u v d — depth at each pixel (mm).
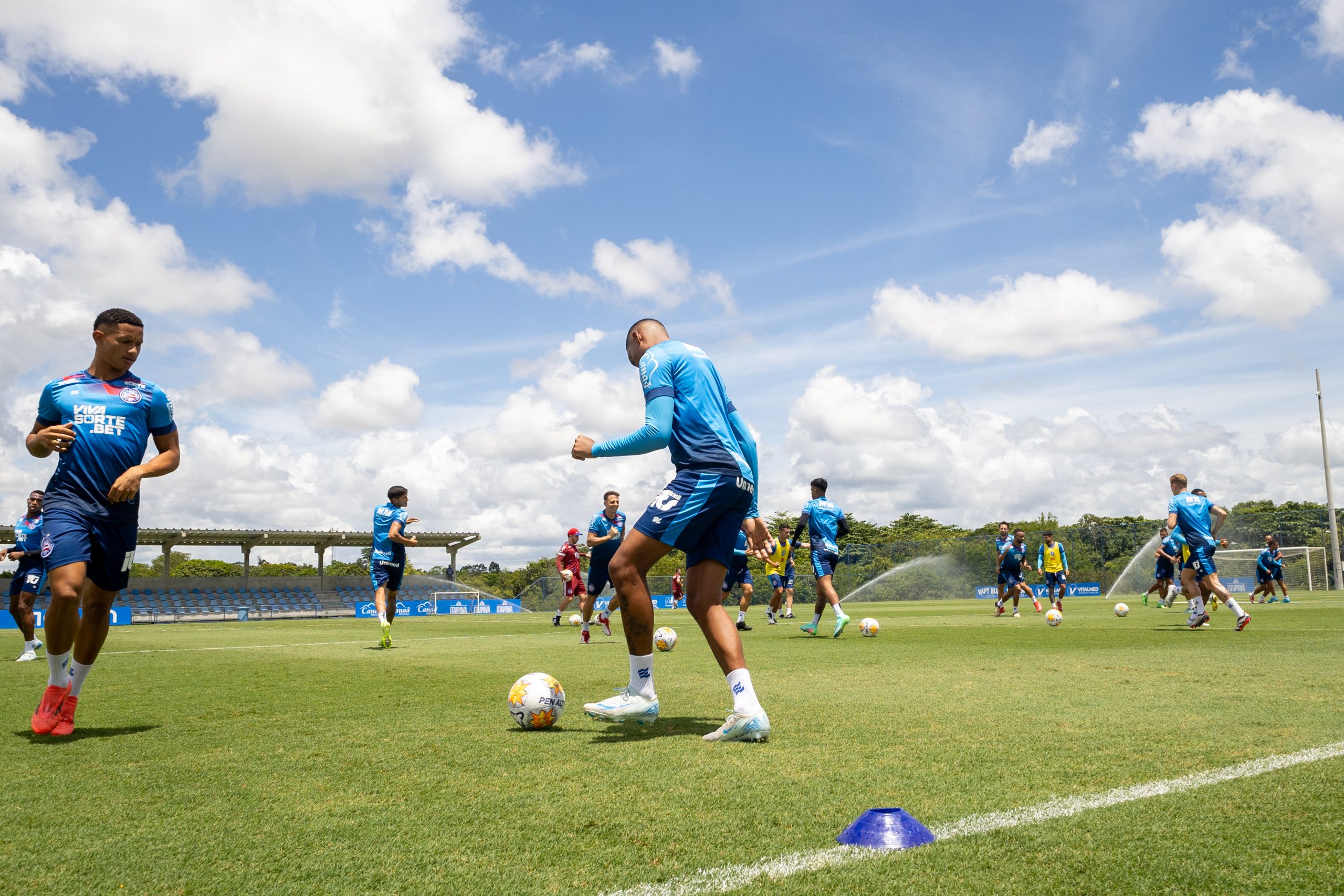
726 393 4152
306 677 6750
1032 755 3186
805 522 11945
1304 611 16000
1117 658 7098
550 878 1949
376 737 3838
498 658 8547
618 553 3988
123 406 4332
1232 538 39906
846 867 1974
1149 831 2205
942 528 74875
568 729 4016
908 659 7371
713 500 3783
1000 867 1961
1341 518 43000
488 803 2621
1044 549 20156
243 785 2936
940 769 2959
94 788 2918
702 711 4605
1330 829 2195
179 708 5004
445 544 48344
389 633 10875
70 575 4027
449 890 1888
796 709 4461
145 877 2006
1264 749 3209
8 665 9234
